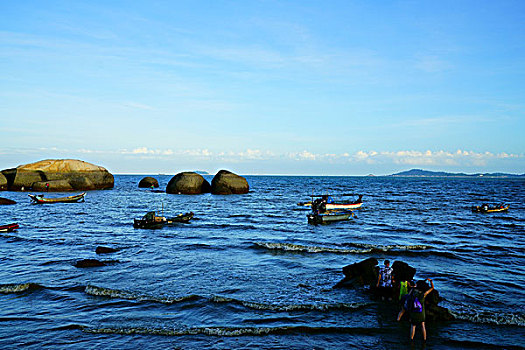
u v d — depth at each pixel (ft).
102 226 87.76
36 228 83.35
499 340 29.07
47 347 27.50
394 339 29.25
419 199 185.37
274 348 27.63
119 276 45.27
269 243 63.67
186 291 39.75
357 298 37.91
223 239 70.95
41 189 198.18
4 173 211.41
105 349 27.27
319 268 49.67
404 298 31.01
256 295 38.68
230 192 204.23
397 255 56.95
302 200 176.35
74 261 52.60
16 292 39.01
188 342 28.45
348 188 317.83
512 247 64.44
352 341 28.86
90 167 232.53
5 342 28.14
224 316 33.30
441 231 82.69
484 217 109.81
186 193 201.57
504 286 41.81
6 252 58.23
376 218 106.83
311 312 34.35
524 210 131.44
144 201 160.97
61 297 37.76
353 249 60.18
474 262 53.26
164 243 66.69
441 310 32.58
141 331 30.04
